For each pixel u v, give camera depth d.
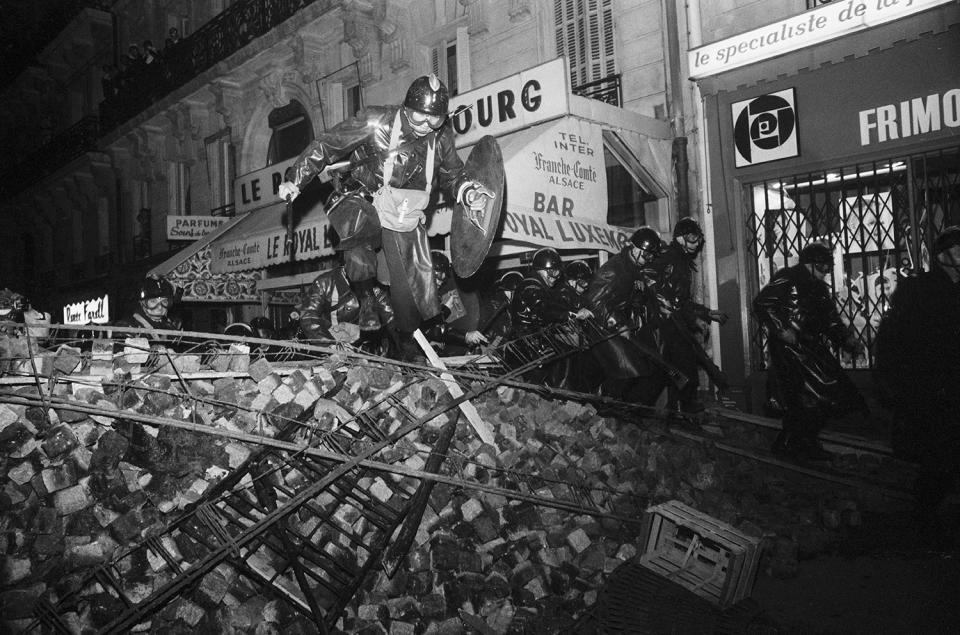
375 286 5.70
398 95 13.20
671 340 7.08
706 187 8.93
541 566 4.34
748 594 4.07
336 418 4.68
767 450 6.78
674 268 7.14
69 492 3.56
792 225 8.43
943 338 4.80
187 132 18.38
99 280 22.59
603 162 8.37
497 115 8.52
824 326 6.36
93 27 24.20
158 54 18.50
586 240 8.00
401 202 4.97
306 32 14.41
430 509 4.43
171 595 3.38
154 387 4.14
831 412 6.26
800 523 5.29
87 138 22.36
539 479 4.99
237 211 12.79
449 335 6.71
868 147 7.72
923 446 4.89
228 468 4.16
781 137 8.30
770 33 8.20
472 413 5.27
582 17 10.48
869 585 4.31
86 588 3.43
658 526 4.51
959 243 4.80
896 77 7.51
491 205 4.96
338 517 4.22
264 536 3.87
